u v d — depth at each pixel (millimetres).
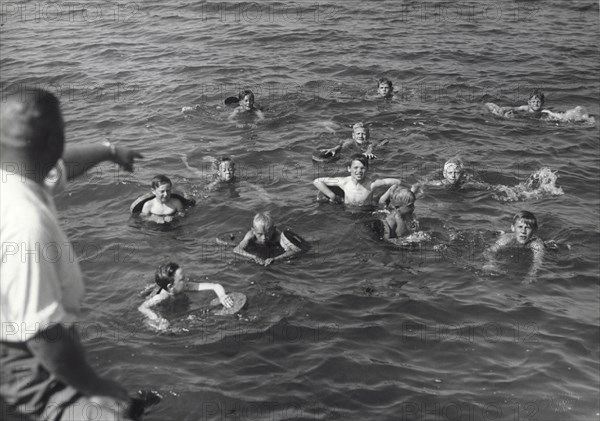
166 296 10117
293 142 16531
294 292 10547
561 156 16094
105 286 10578
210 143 16406
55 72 21578
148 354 8977
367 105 19078
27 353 3041
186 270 11102
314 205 13500
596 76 22000
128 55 23359
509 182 14680
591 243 12289
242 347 9211
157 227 12531
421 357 9180
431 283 10953
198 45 24531
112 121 17688
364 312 10125
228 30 26359
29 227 2697
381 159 15680
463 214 13234
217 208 13273
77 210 13133
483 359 9148
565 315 10148
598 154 16281
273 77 21188
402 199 12523
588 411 8164
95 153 3584
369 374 8773
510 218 13125
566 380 8742
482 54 24062
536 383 8664
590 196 14172
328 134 16984
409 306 10281
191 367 8766
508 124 17953
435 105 19203
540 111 18625
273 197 13773
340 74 21641
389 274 11180
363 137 16156
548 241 12312
